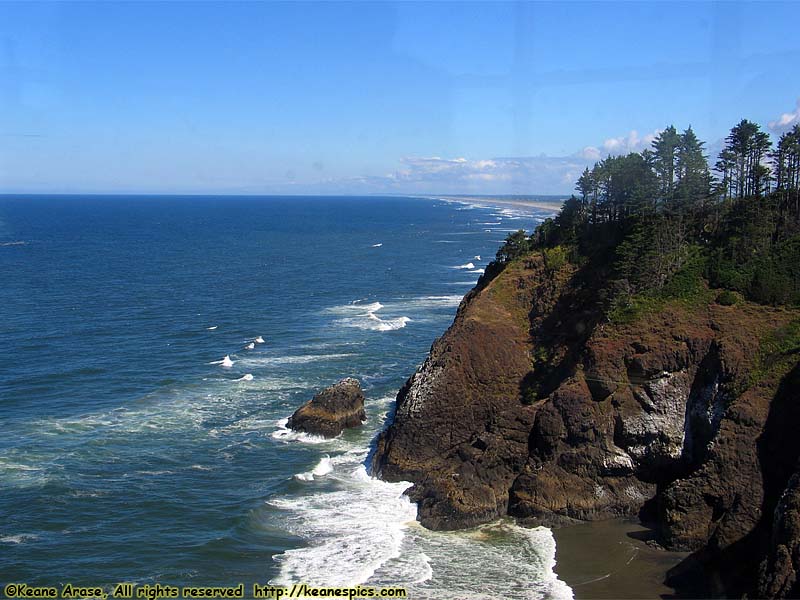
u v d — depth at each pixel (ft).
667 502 127.75
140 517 139.95
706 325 144.66
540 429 146.00
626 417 142.00
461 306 217.36
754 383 129.80
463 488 141.79
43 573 120.67
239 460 167.53
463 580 117.70
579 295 177.06
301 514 141.69
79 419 191.93
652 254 160.56
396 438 161.27
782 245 155.94
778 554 102.47
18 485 152.66
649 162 204.23
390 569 121.19
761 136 192.95
